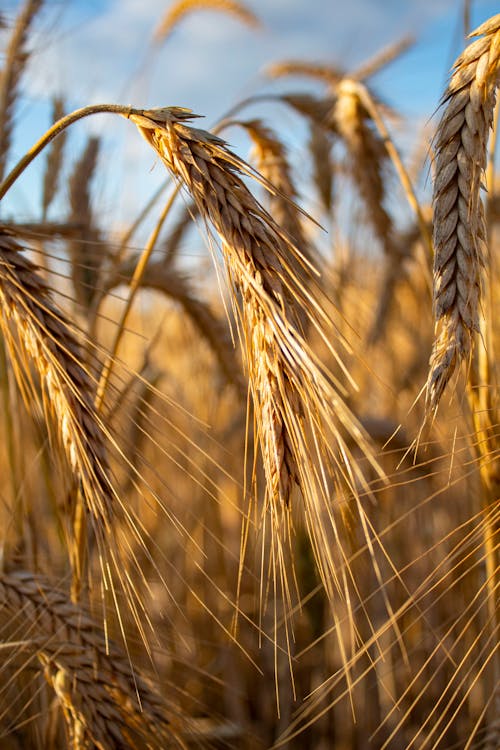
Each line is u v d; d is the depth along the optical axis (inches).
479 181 13.4
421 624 25.0
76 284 18.4
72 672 15.1
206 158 13.1
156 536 27.4
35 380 17.1
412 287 25.8
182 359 33.6
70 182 21.2
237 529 29.7
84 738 15.0
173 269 20.4
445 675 24.1
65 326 14.0
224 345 21.8
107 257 18.9
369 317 26.9
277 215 19.0
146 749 16.3
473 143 13.4
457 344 13.1
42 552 19.0
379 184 22.4
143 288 19.6
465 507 24.5
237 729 20.1
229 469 28.5
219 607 26.4
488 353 16.0
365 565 24.7
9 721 17.2
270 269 13.0
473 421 16.3
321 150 25.1
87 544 15.9
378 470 12.4
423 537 25.9
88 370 14.2
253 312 13.1
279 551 13.2
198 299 20.7
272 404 13.1
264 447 13.3
